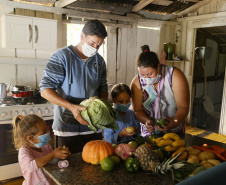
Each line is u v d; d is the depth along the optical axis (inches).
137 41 179.9
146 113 79.0
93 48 63.4
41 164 49.3
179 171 43.1
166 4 176.9
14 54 128.3
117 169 47.1
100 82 75.2
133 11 173.3
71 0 126.3
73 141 69.5
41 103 112.9
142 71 68.7
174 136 57.1
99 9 157.2
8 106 103.8
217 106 200.4
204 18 179.5
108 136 71.7
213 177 27.7
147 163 45.4
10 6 123.6
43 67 137.8
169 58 193.3
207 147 56.0
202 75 200.1
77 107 55.6
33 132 56.9
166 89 73.6
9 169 105.6
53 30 126.1
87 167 47.8
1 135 102.7
